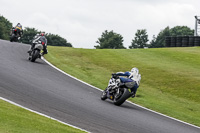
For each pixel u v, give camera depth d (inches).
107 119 1007.6
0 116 727.1
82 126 856.3
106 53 2962.6
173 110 1454.2
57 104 1074.1
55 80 1583.4
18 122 719.1
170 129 1055.6
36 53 1968.5
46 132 698.2
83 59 2539.4
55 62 2186.3
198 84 2005.4
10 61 1845.5
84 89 1521.9
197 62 2795.3
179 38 4436.5
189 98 1771.7
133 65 2439.7
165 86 1951.3
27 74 1563.7
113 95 1299.2
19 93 1112.8
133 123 1027.3
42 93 1211.9
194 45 4281.5
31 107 948.6
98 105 1210.6
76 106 1109.1
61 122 840.9
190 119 1330.0
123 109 1234.0
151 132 957.8
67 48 3090.6
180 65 2600.9
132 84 1285.7
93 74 2049.7
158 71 2289.6
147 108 1385.3
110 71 2204.7
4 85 1185.4
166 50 3499.0
